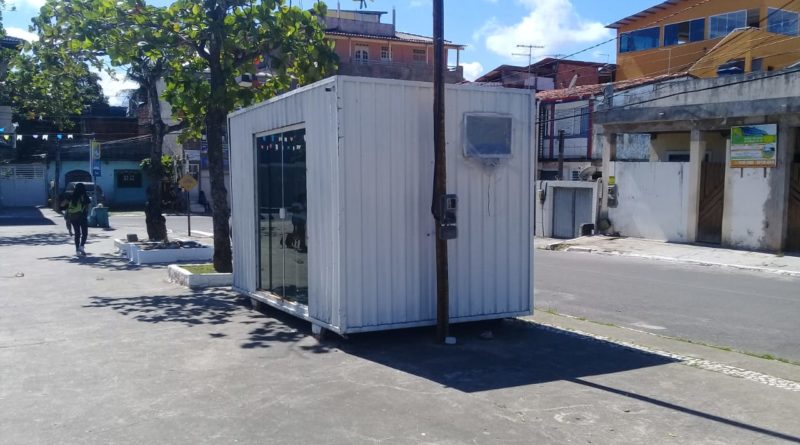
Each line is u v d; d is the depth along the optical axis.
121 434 5.08
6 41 29.53
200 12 11.70
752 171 19.14
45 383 6.30
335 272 7.47
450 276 8.07
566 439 5.00
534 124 8.58
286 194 8.88
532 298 8.73
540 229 27.31
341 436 5.04
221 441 4.95
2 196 42.62
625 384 6.34
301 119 8.16
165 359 7.13
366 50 47.28
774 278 14.84
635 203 22.39
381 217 7.56
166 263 15.41
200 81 12.30
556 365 6.96
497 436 5.05
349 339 7.96
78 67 15.48
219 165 12.66
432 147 7.84
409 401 5.81
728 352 7.75
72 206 17.34
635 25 38.34
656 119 21.28
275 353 7.36
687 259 18.06
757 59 30.91
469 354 7.36
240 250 10.48
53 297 10.91
